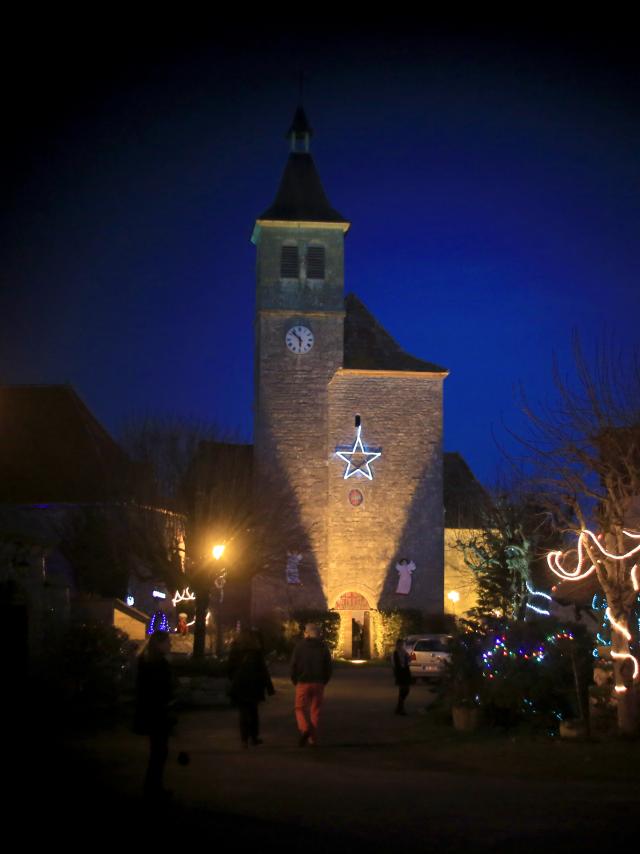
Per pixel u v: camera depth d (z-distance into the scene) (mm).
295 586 47406
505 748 14742
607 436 16000
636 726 14742
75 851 7977
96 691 20109
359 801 10312
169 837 8500
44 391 46312
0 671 16828
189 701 23188
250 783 11633
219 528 36781
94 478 42625
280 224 49875
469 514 53281
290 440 48594
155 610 43906
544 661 17109
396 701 25531
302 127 52219
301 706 16094
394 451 49031
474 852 7930
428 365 49875
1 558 18938
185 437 38812
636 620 16188
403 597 48062
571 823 9023
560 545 26188
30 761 13398
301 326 49469
